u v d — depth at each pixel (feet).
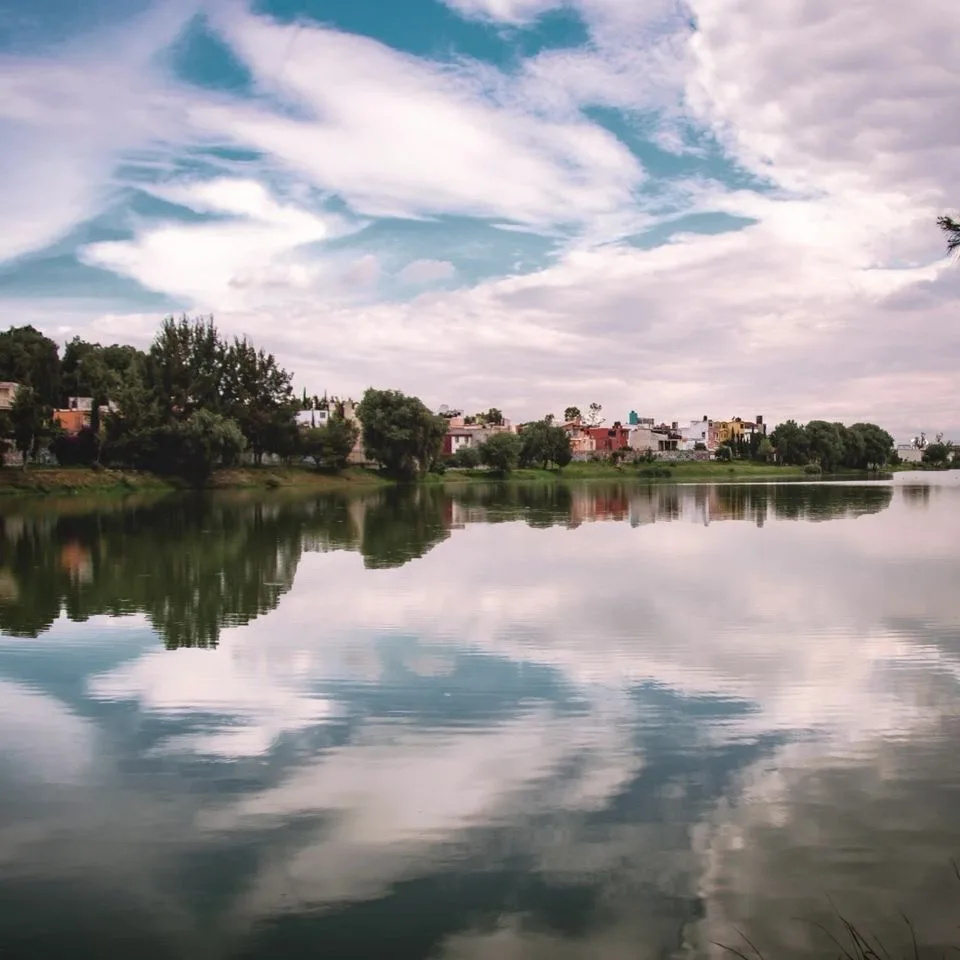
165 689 41.24
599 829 26.50
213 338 308.19
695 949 20.53
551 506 188.24
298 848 25.45
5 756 32.78
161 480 262.47
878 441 557.33
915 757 31.99
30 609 61.21
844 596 66.23
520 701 39.19
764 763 31.53
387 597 66.13
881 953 20.26
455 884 23.41
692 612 59.82
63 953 20.68
